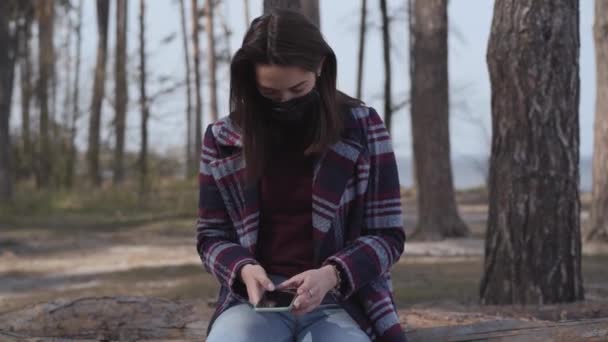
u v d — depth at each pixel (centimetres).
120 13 2900
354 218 262
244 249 262
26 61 3325
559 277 582
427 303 725
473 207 2427
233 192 267
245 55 244
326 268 246
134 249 1502
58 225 1934
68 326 371
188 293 861
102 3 2845
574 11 577
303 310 239
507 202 593
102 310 380
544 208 582
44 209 2244
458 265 1106
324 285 242
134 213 2220
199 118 3328
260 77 245
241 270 253
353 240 262
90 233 1781
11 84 2945
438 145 1530
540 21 569
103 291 937
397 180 266
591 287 801
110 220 2044
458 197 2692
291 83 243
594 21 1317
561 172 580
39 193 2477
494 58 590
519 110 580
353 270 248
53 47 3053
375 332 266
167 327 367
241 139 261
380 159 263
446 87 1532
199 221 274
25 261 1344
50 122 3102
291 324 262
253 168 257
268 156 260
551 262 583
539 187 581
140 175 2747
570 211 584
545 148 579
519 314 442
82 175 3266
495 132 600
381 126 266
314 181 257
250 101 256
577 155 588
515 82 580
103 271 1185
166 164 3347
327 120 253
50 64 3030
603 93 1299
